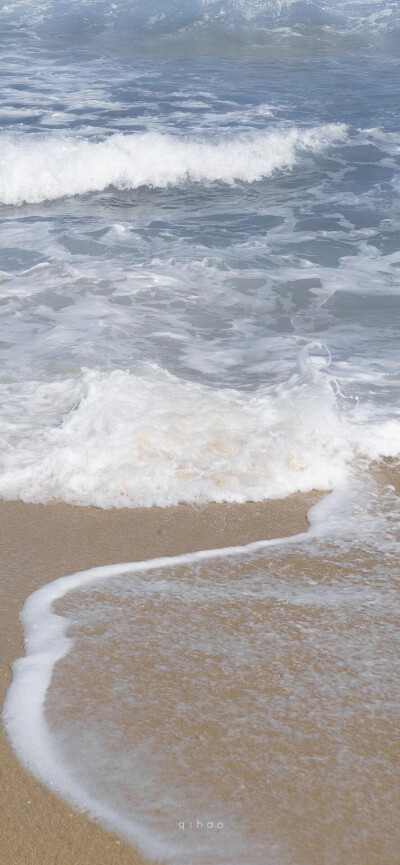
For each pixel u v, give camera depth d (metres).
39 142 13.43
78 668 3.60
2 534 4.68
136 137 13.88
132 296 8.52
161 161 13.69
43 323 7.74
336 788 2.99
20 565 4.39
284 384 6.40
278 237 10.75
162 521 4.86
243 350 7.29
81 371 6.55
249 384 6.52
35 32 25.41
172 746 3.17
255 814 2.87
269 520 4.89
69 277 8.98
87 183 13.21
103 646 3.75
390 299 8.63
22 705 3.36
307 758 3.12
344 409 6.10
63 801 2.91
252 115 16.78
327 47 24.53
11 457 5.35
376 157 14.80
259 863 2.70
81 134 14.89
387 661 3.67
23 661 3.64
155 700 3.41
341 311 8.31
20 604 4.05
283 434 5.58
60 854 2.72
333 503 5.07
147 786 2.98
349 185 13.33
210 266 9.48
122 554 4.53
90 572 4.35
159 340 7.44
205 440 5.49
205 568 4.40
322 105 17.91
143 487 5.14
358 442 5.65
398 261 9.83
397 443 5.70
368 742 3.21
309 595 4.17
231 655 3.70
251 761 3.10
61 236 10.66
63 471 5.21
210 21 26.56
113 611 4.01
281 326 7.92
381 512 4.98
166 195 13.08
